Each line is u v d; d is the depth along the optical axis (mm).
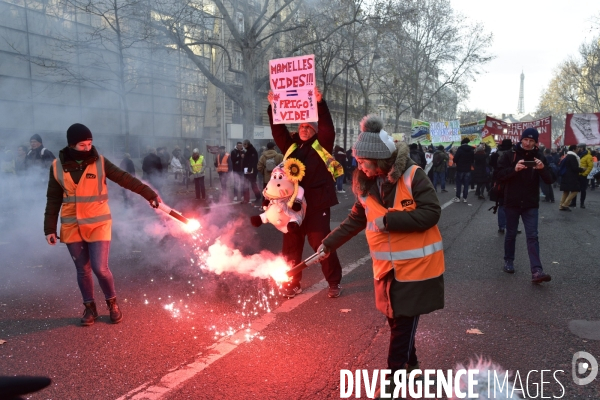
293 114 4652
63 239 4078
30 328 4020
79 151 4043
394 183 2723
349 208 12383
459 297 4973
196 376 3176
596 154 21500
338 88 40125
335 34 24562
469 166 14234
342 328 4051
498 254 7098
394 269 2750
